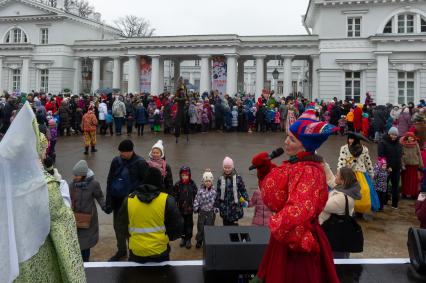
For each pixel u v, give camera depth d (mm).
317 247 3008
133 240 5109
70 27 43594
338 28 33031
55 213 2916
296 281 2979
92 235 6211
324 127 3078
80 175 6199
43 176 2896
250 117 24562
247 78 64250
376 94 31297
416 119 13258
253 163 3766
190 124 23594
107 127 25609
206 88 36344
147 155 15914
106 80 48844
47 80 42188
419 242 4922
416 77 30672
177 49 37125
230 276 4289
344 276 4863
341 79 32375
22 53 42344
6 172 2693
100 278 4773
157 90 37938
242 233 4797
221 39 35531
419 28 31562
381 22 32219
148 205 4984
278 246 3076
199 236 7391
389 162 10125
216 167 14102
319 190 2908
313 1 34156
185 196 7559
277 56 37062
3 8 44406
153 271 4973
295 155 3207
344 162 8820
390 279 4789
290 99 26484
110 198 6719
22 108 2814
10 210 2678
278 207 3041
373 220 9164
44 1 54906
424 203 5656
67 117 22109
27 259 2746
